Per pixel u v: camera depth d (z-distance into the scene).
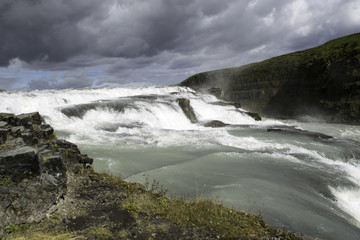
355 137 28.09
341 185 9.99
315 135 19.55
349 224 6.89
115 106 22.73
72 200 5.98
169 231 5.25
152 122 22.38
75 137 14.13
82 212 5.54
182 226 5.51
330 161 13.03
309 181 9.93
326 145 16.56
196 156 11.69
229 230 5.52
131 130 16.83
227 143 15.18
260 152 13.34
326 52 47.84
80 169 7.68
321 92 44.16
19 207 5.00
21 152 5.69
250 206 7.23
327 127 35.03
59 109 19.17
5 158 5.44
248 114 32.81
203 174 9.62
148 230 5.17
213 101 40.25
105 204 6.04
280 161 11.98
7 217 4.71
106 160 10.48
